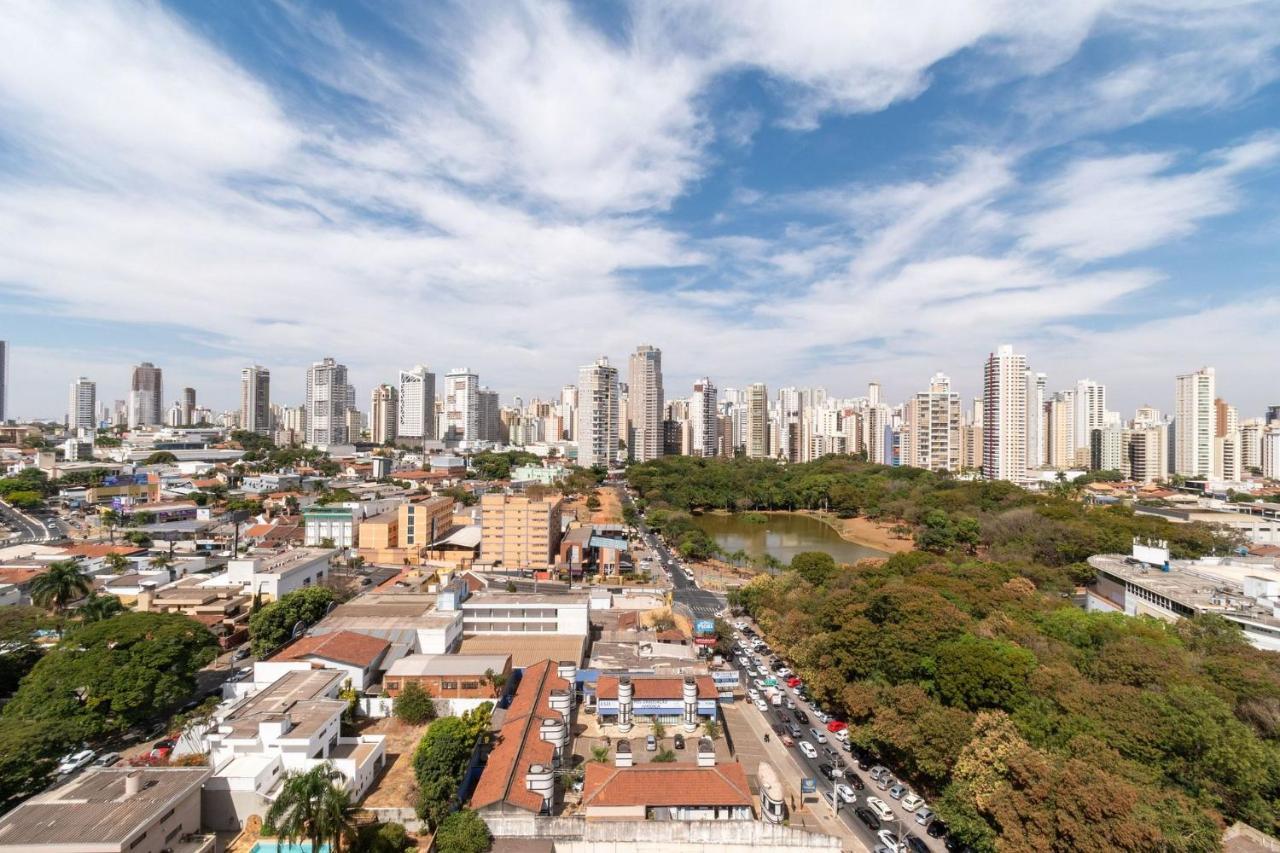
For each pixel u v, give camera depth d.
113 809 57.88
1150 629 98.75
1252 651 90.06
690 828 63.81
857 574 145.00
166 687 81.94
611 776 68.25
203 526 194.75
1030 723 74.50
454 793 66.94
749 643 126.50
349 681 89.50
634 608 140.75
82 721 74.50
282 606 110.19
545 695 87.25
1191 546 181.12
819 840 64.12
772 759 83.50
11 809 62.97
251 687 90.38
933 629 93.44
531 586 158.38
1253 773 63.78
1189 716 68.12
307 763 69.06
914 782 77.62
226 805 65.44
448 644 105.69
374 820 65.94
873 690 86.44
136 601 123.38
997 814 59.66
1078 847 53.53
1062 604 121.19
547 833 63.47
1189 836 56.19
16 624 97.50
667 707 90.38
